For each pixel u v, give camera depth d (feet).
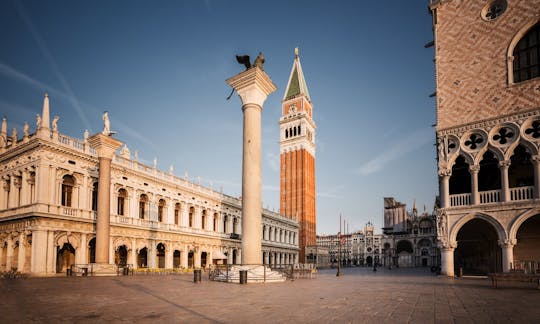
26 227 138.21
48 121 142.41
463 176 131.03
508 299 56.44
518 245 117.80
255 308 46.29
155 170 190.39
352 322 36.50
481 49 121.19
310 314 41.47
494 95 115.75
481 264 145.69
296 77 454.40
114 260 160.25
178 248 198.39
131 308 46.37
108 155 136.77
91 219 151.33
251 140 105.60
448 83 125.80
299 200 403.34
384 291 70.49
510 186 123.03
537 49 112.16
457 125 120.98
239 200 264.31
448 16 130.11
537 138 105.50
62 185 147.02
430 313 42.29
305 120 424.46
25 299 56.65
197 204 218.18
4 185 157.38
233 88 112.37
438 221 119.14
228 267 106.52
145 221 178.40
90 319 38.52
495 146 112.27
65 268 144.46
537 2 112.37
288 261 330.54
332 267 401.29
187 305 49.08
